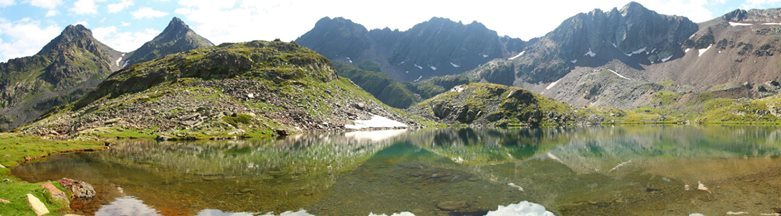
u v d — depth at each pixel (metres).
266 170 64.31
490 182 54.62
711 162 68.38
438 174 61.38
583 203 42.41
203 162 73.50
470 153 92.56
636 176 57.09
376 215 37.84
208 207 39.75
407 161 77.00
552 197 45.28
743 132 170.00
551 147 106.75
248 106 197.00
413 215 38.12
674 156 78.69
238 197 44.28
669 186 49.12
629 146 104.31
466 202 43.06
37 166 67.31
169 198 43.38
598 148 101.25
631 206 40.59
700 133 164.50
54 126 154.12
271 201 42.59
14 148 81.88
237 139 136.50
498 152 94.69
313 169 65.38
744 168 60.62
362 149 101.38
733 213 36.97
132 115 160.88
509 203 42.69
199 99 191.00
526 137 152.50
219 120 156.62
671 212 38.00
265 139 137.38
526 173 62.34
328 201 42.97
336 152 93.69
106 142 110.44
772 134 151.12
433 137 152.88
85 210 38.00
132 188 48.62
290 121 190.50
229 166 68.44
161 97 190.12
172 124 152.12
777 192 44.12
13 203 33.56
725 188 46.78
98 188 48.31
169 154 87.19
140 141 124.25
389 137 151.62
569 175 59.88
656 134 161.12
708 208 38.81
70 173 59.88
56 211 36.09
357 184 52.69
